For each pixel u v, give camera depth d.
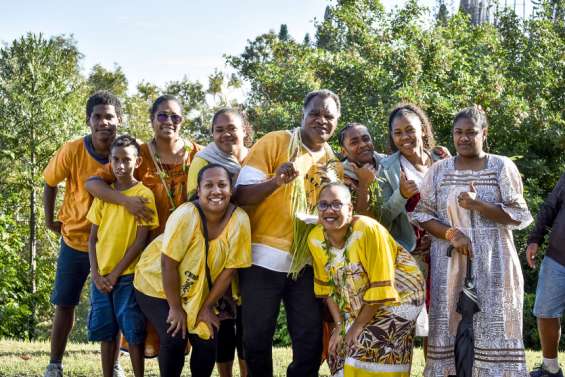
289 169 4.59
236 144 5.46
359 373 4.74
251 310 4.97
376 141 17.17
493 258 4.79
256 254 4.97
